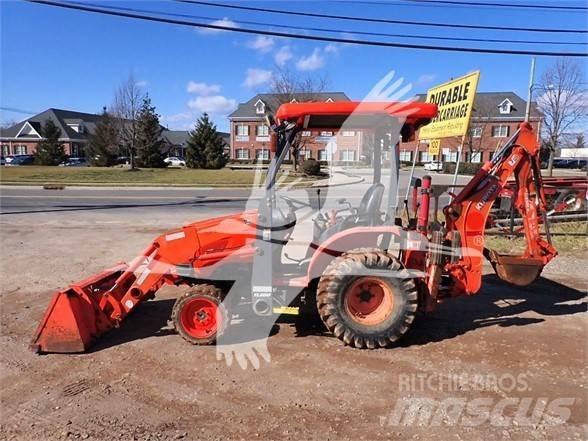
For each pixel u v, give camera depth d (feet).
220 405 11.29
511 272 16.40
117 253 27.09
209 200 56.54
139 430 10.28
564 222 35.01
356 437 10.07
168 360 13.65
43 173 103.55
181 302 14.49
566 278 21.93
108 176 96.68
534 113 100.32
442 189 16.19
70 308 14.10
